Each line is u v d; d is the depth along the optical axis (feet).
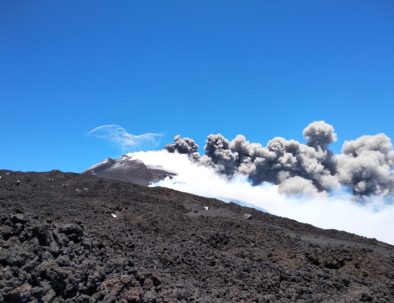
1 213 70.64
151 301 58.70
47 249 62.18
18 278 54.70
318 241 134.31
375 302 85.35
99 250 70.64
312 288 88.12
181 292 63.93
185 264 86.69
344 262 112.57
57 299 55.42
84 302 56.34
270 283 84.94
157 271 77.46
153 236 112.68
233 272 88.28
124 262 67.10
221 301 66.64
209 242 121.49
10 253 57.62
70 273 58.18
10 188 145.07
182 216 146.72
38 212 102.78
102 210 129.59
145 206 150.20
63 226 69.97
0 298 51.85
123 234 99.45
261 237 130.82
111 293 57.98
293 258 111.55
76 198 144.77
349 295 87.81
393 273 108.78
